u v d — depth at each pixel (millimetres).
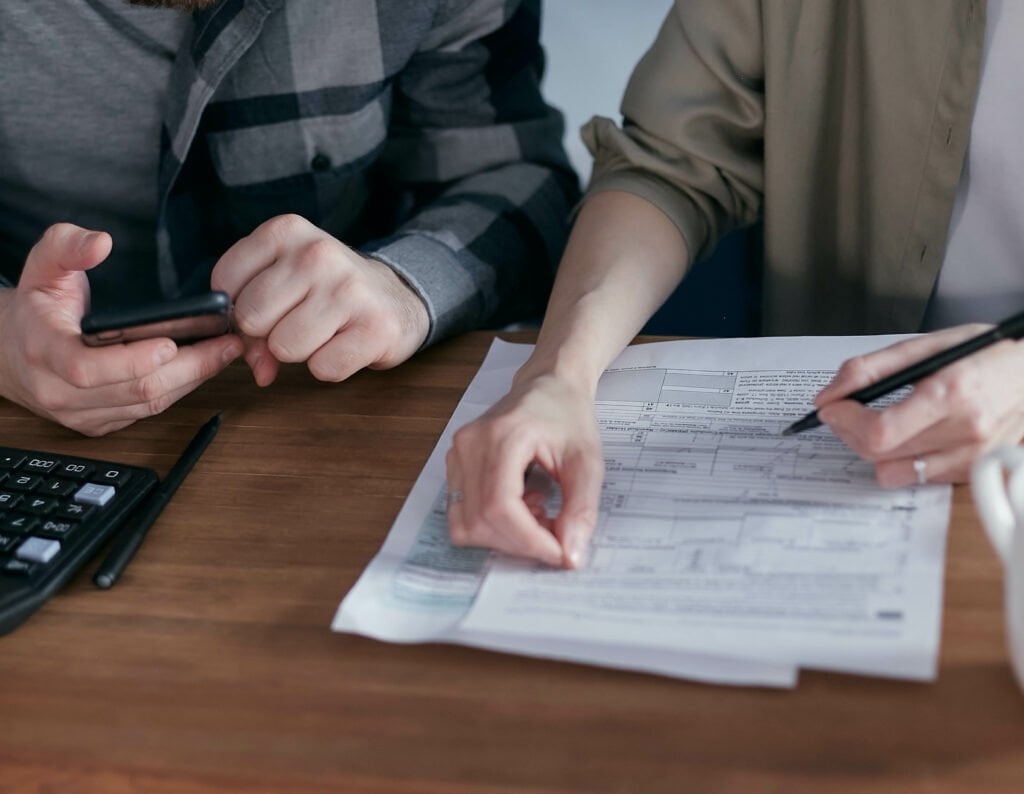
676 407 789
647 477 708
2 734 554
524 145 1256
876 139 981
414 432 809
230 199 1238
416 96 1245
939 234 989
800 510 650
